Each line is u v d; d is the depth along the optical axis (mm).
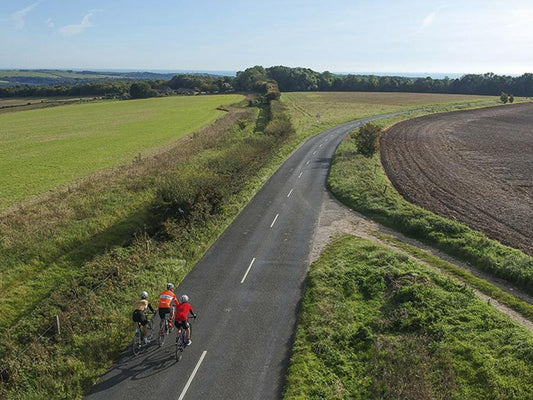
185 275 20000
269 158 44625
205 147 48969
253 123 72562
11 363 13258
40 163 44625
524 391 11875
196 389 12680
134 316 14234
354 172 38750
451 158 47906
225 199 29531
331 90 188250
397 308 16328
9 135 65125
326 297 17469
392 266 19672
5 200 31188
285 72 181625
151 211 26156
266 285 19031
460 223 25812
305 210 29844
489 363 12914
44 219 25719
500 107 116062
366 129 46219
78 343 14547
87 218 26062
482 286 18656
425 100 135375
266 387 12719
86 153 50062
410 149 53094
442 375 12625
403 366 13008
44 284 18828
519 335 14188
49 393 12539
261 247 23250
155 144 55531
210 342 14938
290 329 15703
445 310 16016
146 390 12672
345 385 12625
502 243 23016
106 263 20453
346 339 14805
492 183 36844
